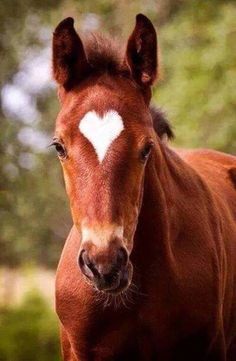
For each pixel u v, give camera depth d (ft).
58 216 92.27
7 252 91.15
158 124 25.85
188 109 74.79
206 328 25.11
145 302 24.29
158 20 88.38
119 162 22.02
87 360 25.26
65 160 22.48
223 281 26.04
